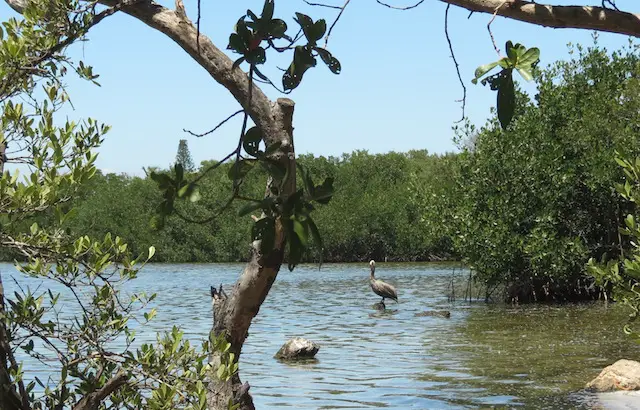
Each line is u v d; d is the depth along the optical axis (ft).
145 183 222.48
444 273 157.17
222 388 17.84
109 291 16.93
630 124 87.10
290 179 14.29
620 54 96.63
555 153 88.63
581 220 92.53
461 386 42.55
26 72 15.12
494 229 88.43
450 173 103.55
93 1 14.47
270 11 8.63
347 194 234.99
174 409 14.47
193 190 8.46
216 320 17.94
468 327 69.82
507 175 89.25
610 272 25.35
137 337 59.57
